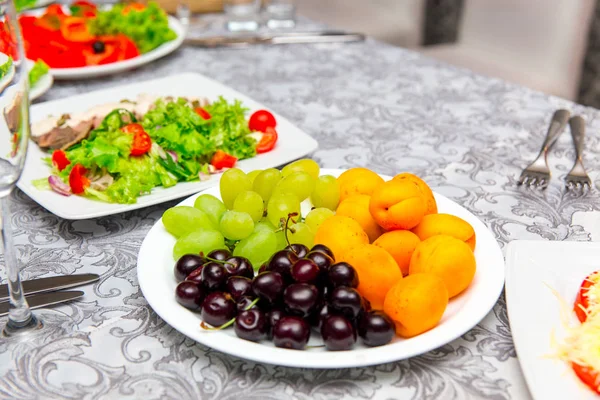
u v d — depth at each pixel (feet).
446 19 8.23
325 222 2.27
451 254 2.05
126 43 4.78
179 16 5.83
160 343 2.08
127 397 1.86
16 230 2.78
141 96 3.83
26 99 1.83
